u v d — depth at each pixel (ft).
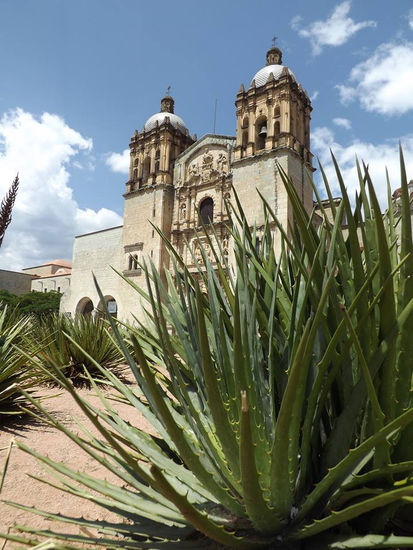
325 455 6.45
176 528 6.82
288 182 7.23
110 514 10.55
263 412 6.89
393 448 6.13
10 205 12.00
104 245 142.41
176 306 9.77
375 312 6.70
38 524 9.87
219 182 116.16
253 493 5.39
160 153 134.31
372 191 5.76
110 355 31.17
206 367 5.36
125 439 7.92
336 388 6.99
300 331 6.63
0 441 15.53
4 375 17.78
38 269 227.40
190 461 5.53
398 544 4.93
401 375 6.16
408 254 5.76
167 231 126.11
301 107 115.03
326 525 5.37
